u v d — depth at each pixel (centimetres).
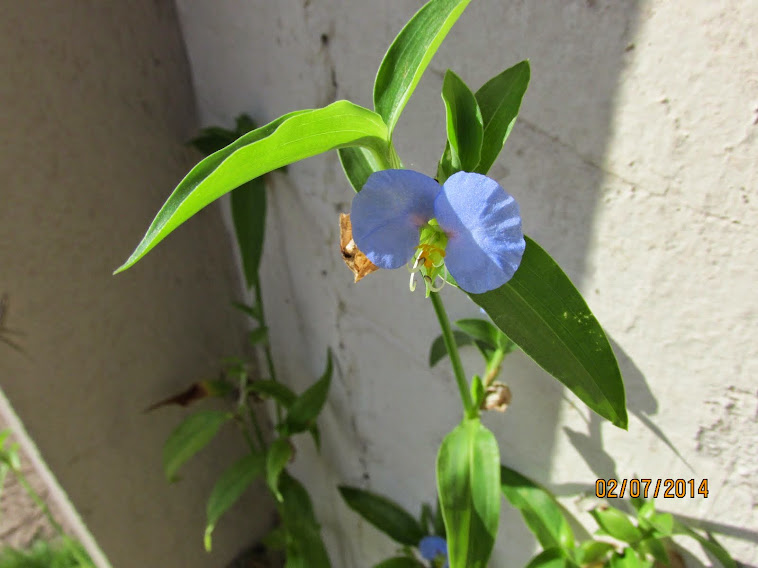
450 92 8
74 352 17
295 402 18
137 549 20
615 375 8
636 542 12
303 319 19
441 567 17
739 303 9
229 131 16
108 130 16
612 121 9
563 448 13
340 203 15
